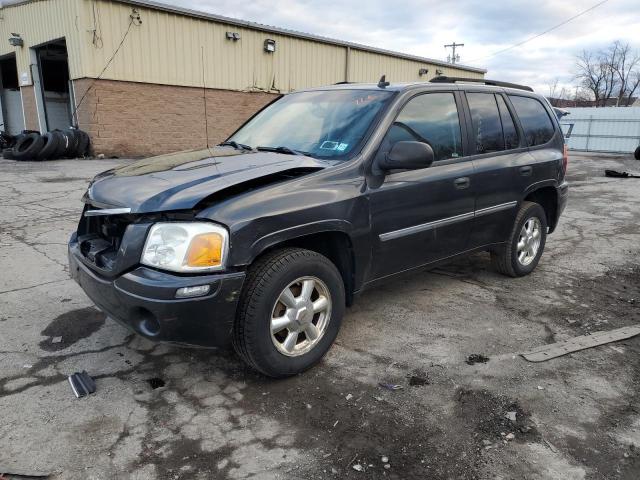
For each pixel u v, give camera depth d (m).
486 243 4.71
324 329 3.33
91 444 2.59
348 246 3.44
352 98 4.07
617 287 5.10
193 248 2.72
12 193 9.27
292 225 3.01
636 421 2.87
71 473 2.39
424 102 4.07
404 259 3.87
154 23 16.50
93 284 3.00
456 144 4.29
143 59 16.45
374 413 2.89
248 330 2.93
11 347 3.56
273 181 3.14
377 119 3.71
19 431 2.67
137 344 3.63
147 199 2.85
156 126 17.23
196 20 17.55
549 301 4.67
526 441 2.67
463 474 2.43
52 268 5.21
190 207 2.75
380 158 3.58
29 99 18.47
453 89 4.40
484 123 4.62
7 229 6.75
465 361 3.51
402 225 3.74
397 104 3.83
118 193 3.04
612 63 59.22
